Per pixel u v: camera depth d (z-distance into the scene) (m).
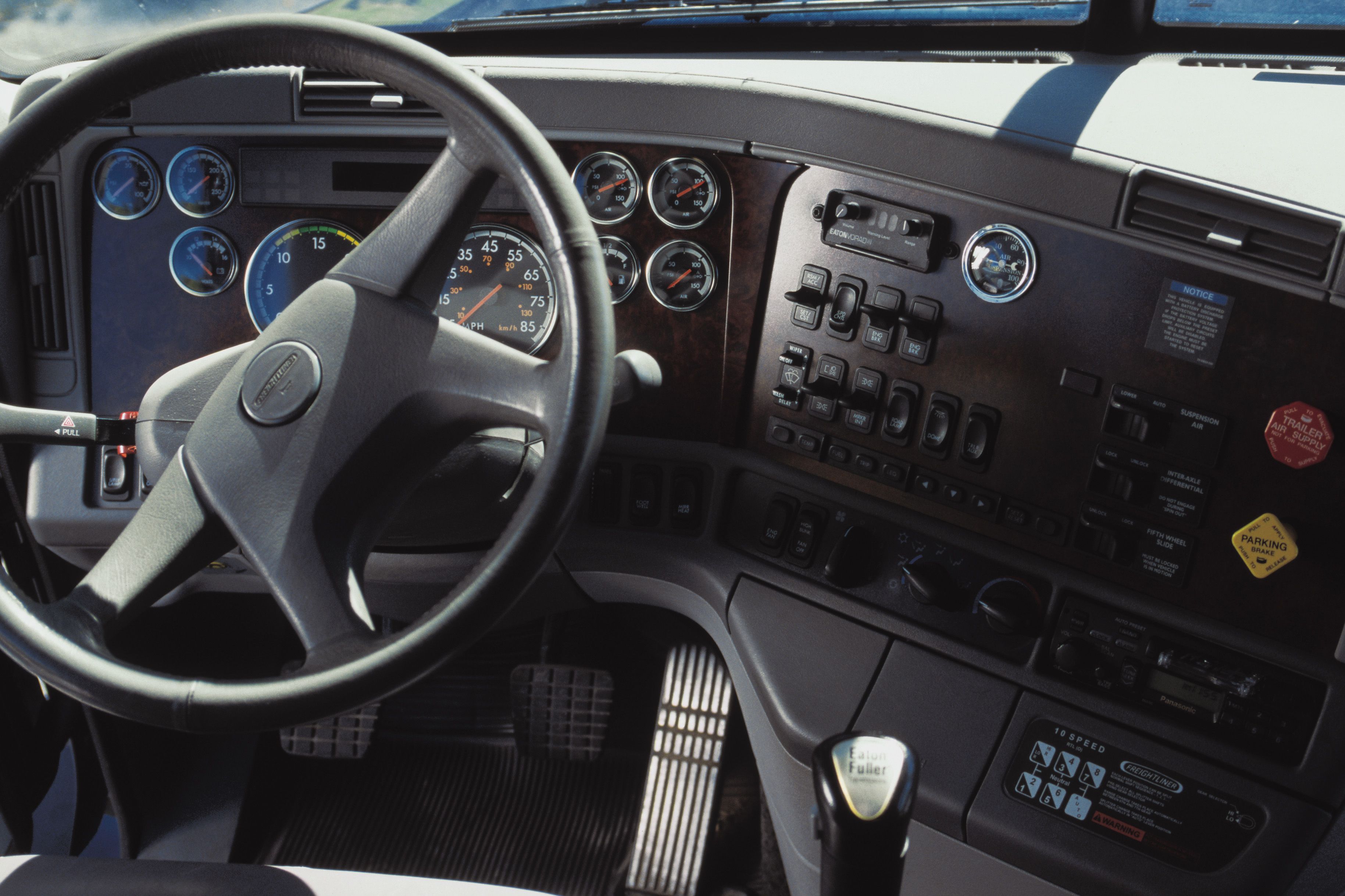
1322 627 1.21
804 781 1.50
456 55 1.83
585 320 0.91
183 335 1.63
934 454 1.38
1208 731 1.29
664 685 1.88
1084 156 1.20
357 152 1.54
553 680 2.00
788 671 1.49
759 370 1.50
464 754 2.05
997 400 1.34
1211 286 1.18
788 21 1.68
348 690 0.87
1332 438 1.14
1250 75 1.45
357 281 1.03
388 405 1.00
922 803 1.39
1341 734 1.21
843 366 1.43
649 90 1.42
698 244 1.48
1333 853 1.24
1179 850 1.28
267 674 2.12
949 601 1.39
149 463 1.19
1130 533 1.29
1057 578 1.35
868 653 1.46
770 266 1.46
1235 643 1.26
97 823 2.00
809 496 1.50
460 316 1.56
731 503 1.57
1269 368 1.17
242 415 1.02
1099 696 1.34
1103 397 1.27
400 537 1.37
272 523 0.99
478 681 2.08
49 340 1.64
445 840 1.90
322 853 1.89
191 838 1.90
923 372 1.38
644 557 1.62
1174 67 1.51
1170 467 1.25
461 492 1.25
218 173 1.57
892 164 1.32
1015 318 1.31
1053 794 1.34
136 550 1.02
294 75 1.50
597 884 1.81
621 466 1.59
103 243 1.61
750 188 1.44
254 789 1.95
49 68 1.73
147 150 1.57
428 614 0.89
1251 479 1.21
